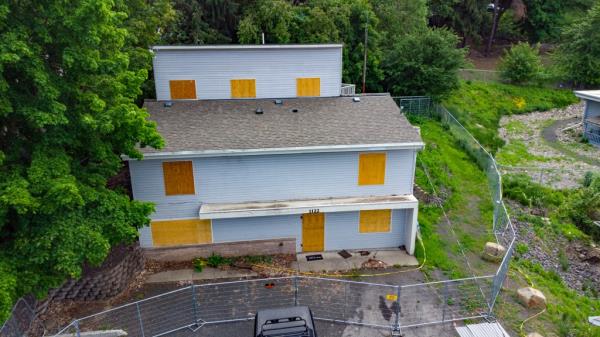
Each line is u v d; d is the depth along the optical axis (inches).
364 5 1428.4
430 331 568.4
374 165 722.2
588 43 1845.5
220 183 706.8
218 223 728.3
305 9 1359.5
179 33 1262.3
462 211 905.5
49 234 449.7
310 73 892.6
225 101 874.8
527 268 750.5
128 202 541.0
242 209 693.9
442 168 1043.3
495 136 1422.2
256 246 745.0
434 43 1379.2
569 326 592.7
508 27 2437.3
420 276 695.1
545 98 1830.7
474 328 569.9
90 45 479.8
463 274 702.5
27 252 457.4
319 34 1326.3
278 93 898.7
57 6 443.2
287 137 712.4
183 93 877.2
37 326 563.5
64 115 484.7
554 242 870.4
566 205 976.9
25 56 437.4
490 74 1945.1
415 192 920.9
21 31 425.1
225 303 625.9
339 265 725.3
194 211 718.5
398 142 700.0
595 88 1904.5
